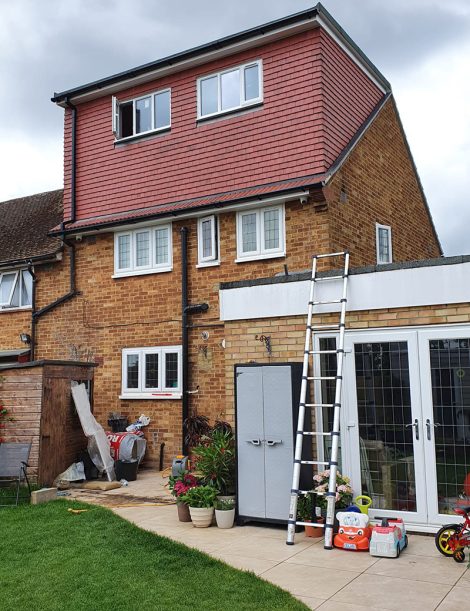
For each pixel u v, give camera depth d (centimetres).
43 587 579
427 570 599
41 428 1087
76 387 1162
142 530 764
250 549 685
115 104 1532
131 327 1428
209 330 1315
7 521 832
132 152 1498
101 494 1039
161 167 1447
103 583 582
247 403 806
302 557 652
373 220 1403
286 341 842
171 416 1344
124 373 1424
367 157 1409
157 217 1377
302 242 1220
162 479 1192
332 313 808
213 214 1324
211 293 1323
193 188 1393
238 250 1295
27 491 1033
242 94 1355
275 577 588
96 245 1505
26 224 1825
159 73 1466
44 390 1102
